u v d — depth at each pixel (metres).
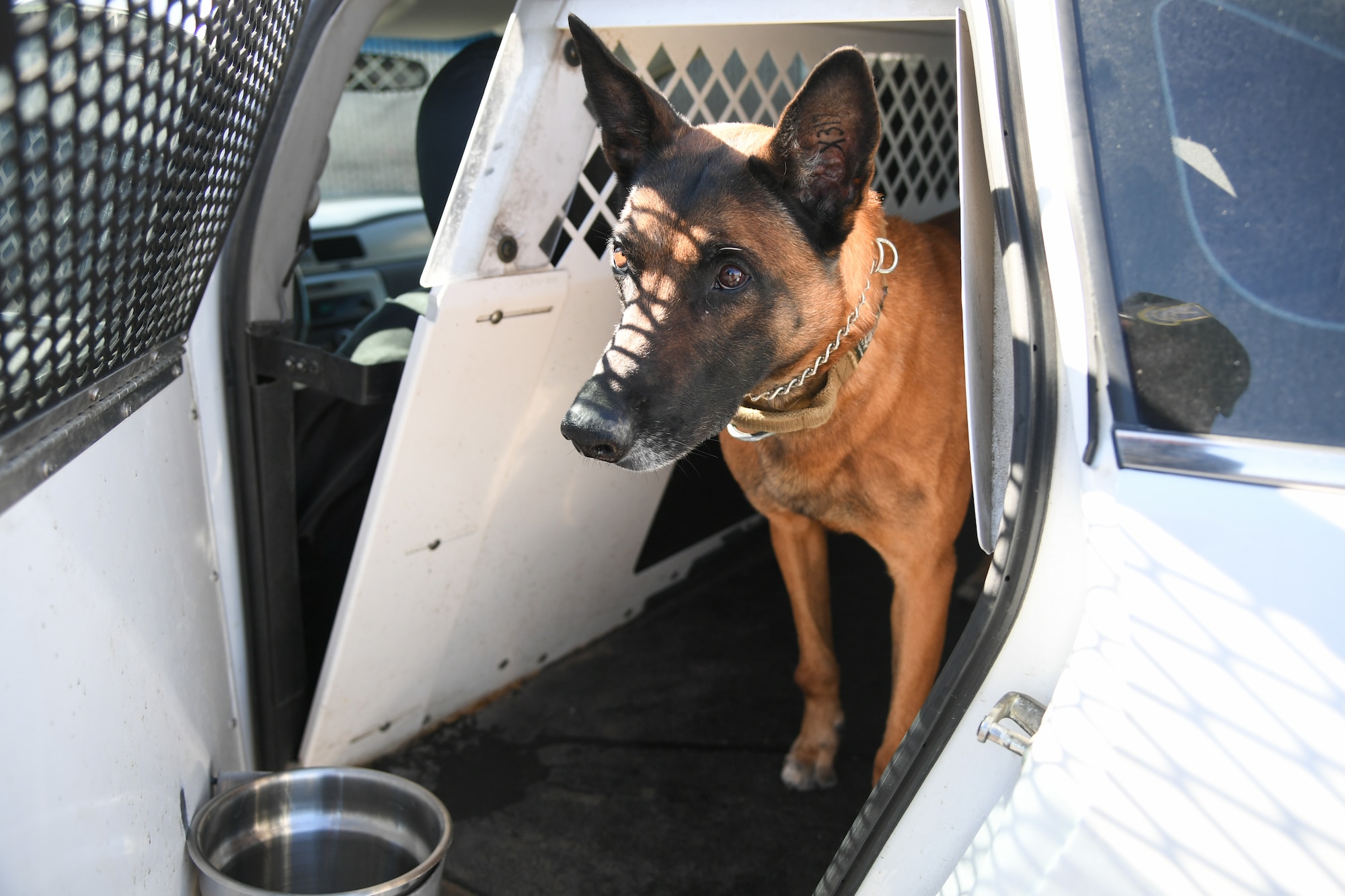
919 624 2.24
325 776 2.00
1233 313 1.13
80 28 0.98
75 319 1.20
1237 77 1.16
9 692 1.08
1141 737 1.09
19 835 1.08
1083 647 1.18
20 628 1.11
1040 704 1.27
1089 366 1.19
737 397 1.87
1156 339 1.15
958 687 1.35
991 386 1.49
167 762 1.61
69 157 1.03
